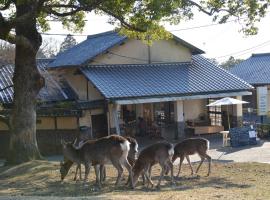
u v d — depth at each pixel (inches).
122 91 1044.5
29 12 662.5
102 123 1063.0
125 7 743.1
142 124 1173.1
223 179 568.1
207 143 603.2
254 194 441.4
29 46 711.1
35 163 693.9
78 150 526.6
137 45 1206.9
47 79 1165.7
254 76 1592.0
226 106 1229.7
